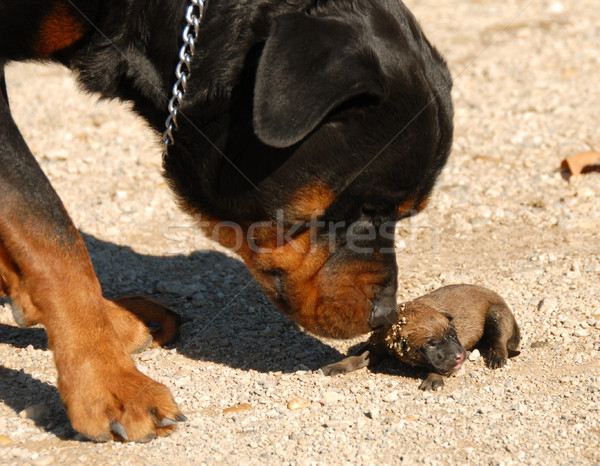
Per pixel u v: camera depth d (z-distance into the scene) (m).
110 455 5.53
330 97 5.24
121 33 6.35
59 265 5.62
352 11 5.87
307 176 5.91
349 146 5.79
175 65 6.26
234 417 6.05
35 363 6.95
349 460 5.43
